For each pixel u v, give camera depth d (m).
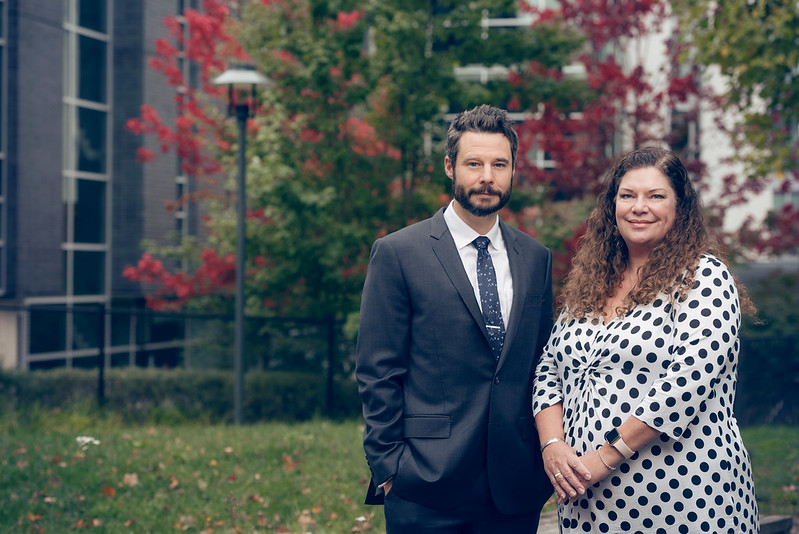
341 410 10.56
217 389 10.80
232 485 5.59
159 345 17.27
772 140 10.20
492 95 10.58
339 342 10.87
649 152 2.49
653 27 11.30
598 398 2.36
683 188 2.45
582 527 2.40
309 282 10.78
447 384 2.55
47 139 15.06
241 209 9.15
